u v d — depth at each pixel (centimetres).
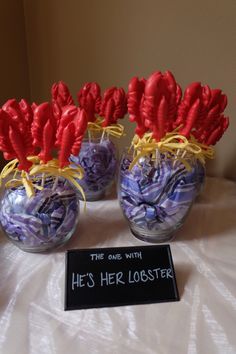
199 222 51
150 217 41
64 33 69
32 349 30
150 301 36
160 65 65
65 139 35
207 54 61
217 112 45
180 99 40
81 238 46
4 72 68
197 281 39
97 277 37
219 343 31
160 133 38
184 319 34
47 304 35
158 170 40
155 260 38
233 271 40
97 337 32
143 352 30
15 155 36
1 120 33
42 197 38
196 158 44
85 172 51
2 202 39
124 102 51
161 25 62
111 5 63
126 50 66
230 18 57
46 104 35
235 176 70
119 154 59
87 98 50
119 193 44
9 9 66
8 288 37
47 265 40
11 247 44
